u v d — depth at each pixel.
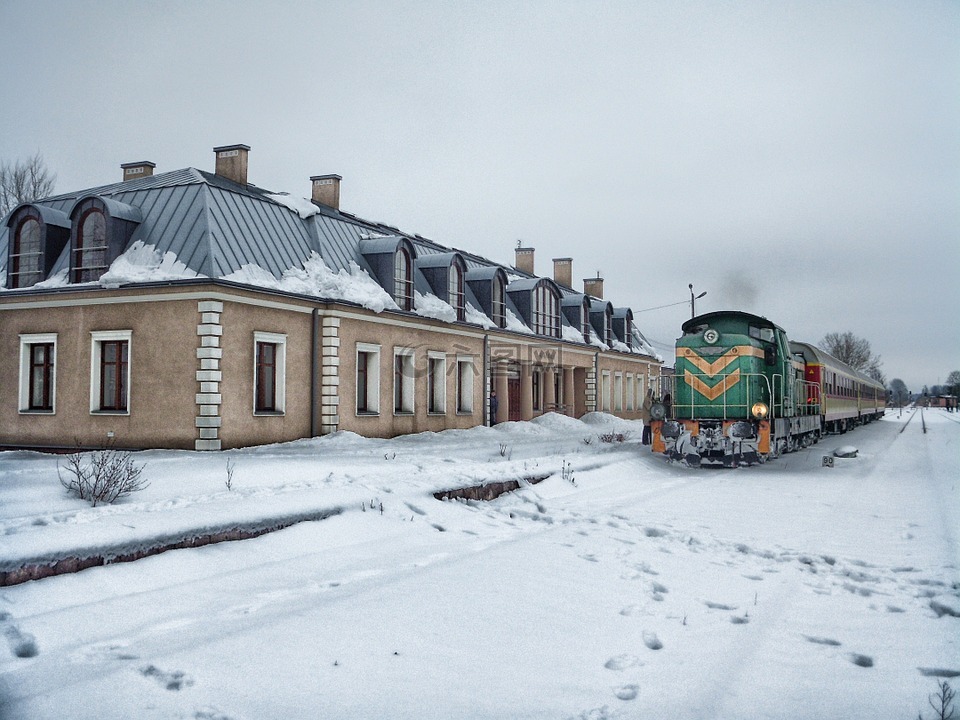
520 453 19.23
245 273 20.20
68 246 21.80
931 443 29.55
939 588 7.45
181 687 4.89
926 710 4.77
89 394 20.45
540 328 35.91
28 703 4.64
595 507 12.51
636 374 48.34
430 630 6.01
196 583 7.08
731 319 20.05
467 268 29.59
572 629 6.18
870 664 5.57
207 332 18.95
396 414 25.36
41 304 21.08
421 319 26.36
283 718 4.52
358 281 24.41
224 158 26.28
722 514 11.83
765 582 7.74
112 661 5.27
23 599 6.20
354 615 6.20
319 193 30.12
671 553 8.94
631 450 21.11
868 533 10.28
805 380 26.39
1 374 21.69
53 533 7.07
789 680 5.22
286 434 21.34
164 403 19.45
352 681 5.05
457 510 11.04
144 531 7.48
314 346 22.30
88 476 9.84
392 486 11.23
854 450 22.12
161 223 20.92
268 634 5.72
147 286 19.41
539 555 8.47
